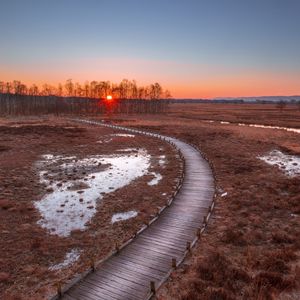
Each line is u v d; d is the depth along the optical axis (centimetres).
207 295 1265
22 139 5828
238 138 6103
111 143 5675
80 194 2858
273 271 1488
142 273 1470
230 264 1568
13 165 3875
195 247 1750
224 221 2145
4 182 3152
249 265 1557
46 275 1577
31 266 1656
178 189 2761
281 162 4081
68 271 1606
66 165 3969
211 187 2873
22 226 2153
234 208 2378
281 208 2402
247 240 1852
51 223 2230
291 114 12675
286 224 2108
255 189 2881
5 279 1527
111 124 8738
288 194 2747
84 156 4553
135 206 2538
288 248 1727
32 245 1873
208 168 3616
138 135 6681
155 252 1680
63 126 8000
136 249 1716
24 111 12731
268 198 2622
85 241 1938
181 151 4703
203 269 1488
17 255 1772
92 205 2578
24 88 16012
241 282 1402
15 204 2558
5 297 1387
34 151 4809
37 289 1453
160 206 2519
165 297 1291
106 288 1353
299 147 5131
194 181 3072
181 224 2062
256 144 5428
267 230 2017
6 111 13062
